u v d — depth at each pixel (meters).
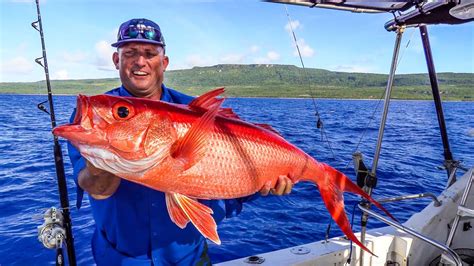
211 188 2.11
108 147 1.82
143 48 2.42
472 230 4.02
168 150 1.93
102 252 2.54
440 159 12.70
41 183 9.13
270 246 5.66
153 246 2.44
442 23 2.96
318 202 7.65
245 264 3.35
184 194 2.05
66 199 2.88
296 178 2.50
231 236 6.02
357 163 3.17
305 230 6.25
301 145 14.52
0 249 5.48
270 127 2.53
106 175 1.97
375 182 3.10
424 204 7.45
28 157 12.59
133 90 2.50
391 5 2.91
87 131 1.79
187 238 2.51
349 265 3.38
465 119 29.59
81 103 1.81
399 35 2.98
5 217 6.81
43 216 2.81
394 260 3.73
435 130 22.56
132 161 1.87
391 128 23.56
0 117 28.41
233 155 2.16
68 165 11.14
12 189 8.62
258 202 7.66
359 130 21.05
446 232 3.96
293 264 3.33
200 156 2.04
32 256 5.28
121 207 2.40
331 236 5.98
